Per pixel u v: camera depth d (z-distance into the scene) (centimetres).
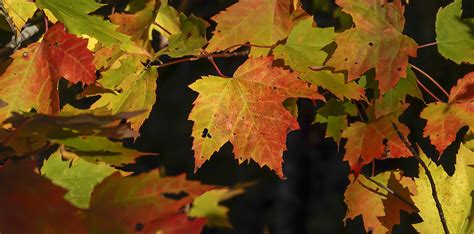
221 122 169
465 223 178
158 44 189
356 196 178
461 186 178
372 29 171
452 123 175
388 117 176
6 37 180
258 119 169
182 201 153
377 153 175
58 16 167
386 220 178
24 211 148
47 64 167
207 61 206
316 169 255
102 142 161
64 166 161
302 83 170
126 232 152
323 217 268
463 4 266
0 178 149
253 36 173
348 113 179
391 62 170
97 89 172
